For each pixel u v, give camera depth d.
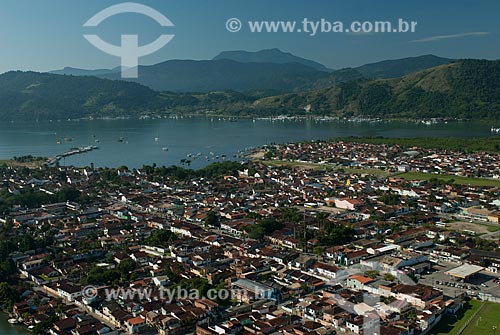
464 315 175.12
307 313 175.75
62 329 166.88
